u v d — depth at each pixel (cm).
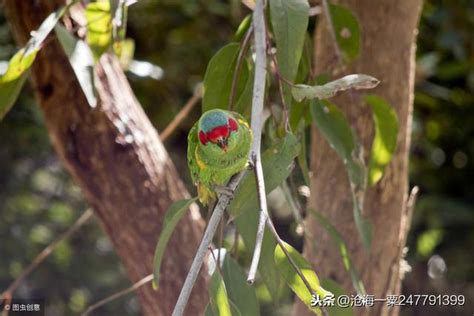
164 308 758
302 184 1103
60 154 786
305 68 694
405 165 778
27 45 641
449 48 1250
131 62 954
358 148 659
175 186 780
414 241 1445
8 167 1474
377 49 767
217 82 683
